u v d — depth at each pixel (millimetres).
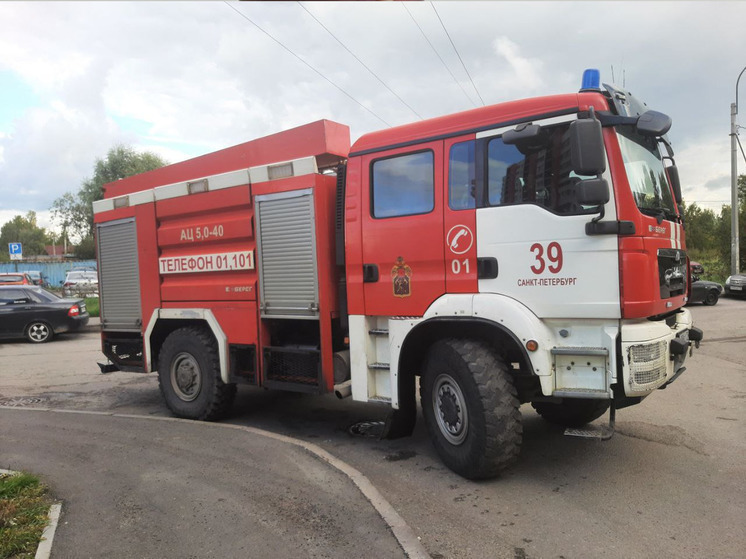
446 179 4328
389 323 4621
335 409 6582
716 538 3271
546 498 3863
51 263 38094
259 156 5594
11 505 3725
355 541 3248
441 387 4367
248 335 5637
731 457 4605
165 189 6289
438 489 4047
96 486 4141
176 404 6250
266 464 4477
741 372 7934
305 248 5141
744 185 27656
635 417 5781
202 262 5957
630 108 4277
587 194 3574
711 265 29453
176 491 4004
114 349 7203
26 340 14172
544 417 5523
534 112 3980
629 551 3143
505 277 4047
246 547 3211
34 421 6066
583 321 3842
